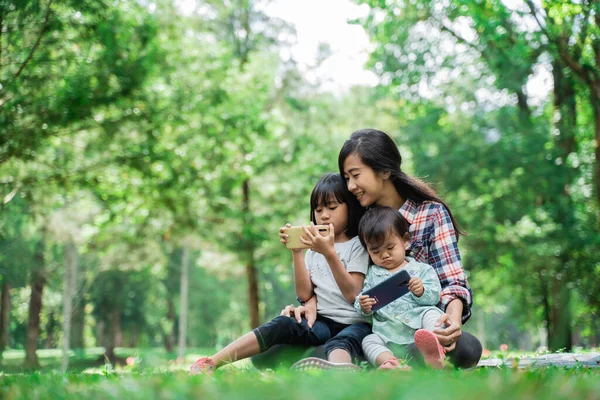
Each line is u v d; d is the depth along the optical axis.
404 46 18.30
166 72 14.48
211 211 18.92
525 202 19.58
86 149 13.52
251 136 18.19
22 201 14.15
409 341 3.97
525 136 19.22
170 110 14.15
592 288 17.06
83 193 17.17
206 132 16.03
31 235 19.02
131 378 3.19
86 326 41.50
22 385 2.91
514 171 19.42
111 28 11.36
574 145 18.83
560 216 18.73
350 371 3.29
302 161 21.75
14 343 36.03
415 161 21.16
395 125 23.75
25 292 28.45
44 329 29.89
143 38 12.30
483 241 19.28
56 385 2.86
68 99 10.67
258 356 4.18
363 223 4.25
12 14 9.90
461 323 4.11
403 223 4.25
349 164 4.45
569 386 2.23
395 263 4.20
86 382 3.11
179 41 15.77
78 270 25.06
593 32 11.96
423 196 4.48
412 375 2.71
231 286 47.69
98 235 21.30
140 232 20.27
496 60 16.14
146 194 16.19
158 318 42.75
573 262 17.55
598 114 13.45
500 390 2.05
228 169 17.88
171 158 14.65
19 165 12.50
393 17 17.38
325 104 23.84
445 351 3.72
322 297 4.33
